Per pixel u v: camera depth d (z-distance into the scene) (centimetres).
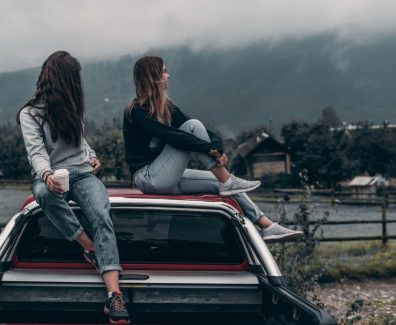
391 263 1204
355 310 736
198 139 376
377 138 7381
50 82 337
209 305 379
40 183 336
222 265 411
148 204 387
